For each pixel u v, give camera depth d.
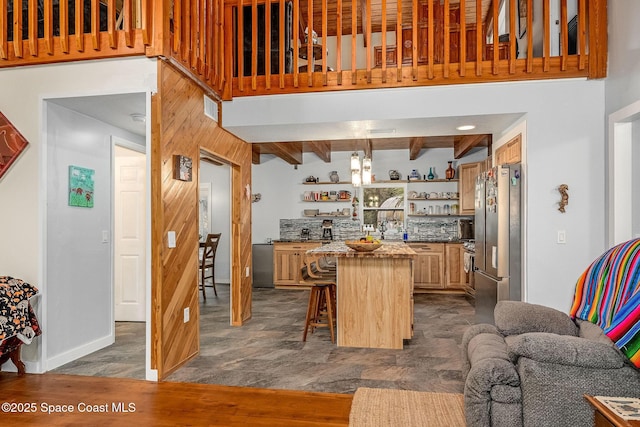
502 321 2.47
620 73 3.13
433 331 4.32
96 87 3.06
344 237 7.46
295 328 4.47
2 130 3.16
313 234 7.56
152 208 2.96
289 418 2.39
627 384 1.69
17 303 2.86
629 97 3.01
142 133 4.42
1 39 3.10
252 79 3.87
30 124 3.16
